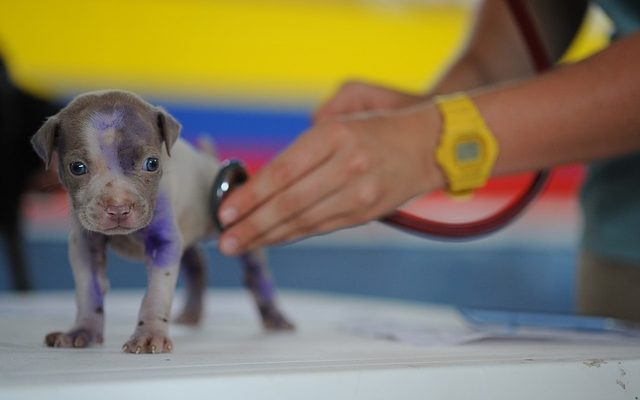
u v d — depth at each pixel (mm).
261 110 2402
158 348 618
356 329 899
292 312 1187
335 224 766
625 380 555
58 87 2139
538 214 2551
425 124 734
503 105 732
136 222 625
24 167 1547
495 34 1164
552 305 2543
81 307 688
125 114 641
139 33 2273
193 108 2328
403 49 2543
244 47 2389
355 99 1000
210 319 1029
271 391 472
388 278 2543
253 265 928
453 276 2568
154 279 674
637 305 1034
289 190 740
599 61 730
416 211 2244
